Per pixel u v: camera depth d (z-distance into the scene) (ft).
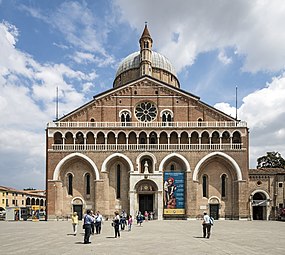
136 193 231.91
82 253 82.23
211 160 237.45
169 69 321.93
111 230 150.51
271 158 366.02
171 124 242.99
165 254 80.43
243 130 237.66
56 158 232.73
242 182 230.89
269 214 240.12
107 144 235.61
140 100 249.75
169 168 238.48
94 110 247.09
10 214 261.44
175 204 230.68
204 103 247.50
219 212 234.79
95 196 230.27
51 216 228.02
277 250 87.92
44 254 81.35
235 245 97.55
